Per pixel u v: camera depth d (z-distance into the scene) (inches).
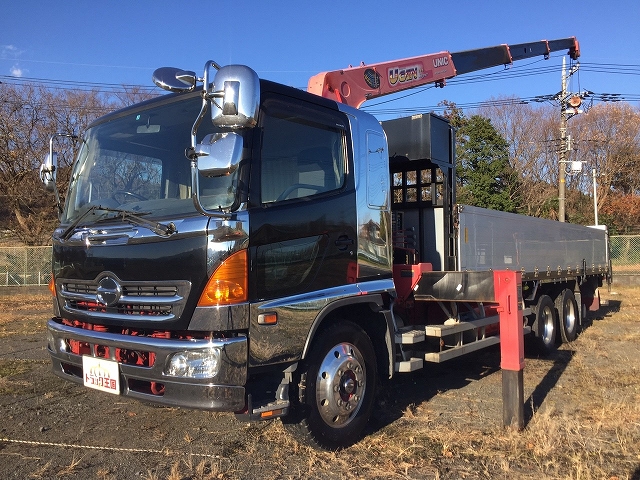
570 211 1604.3
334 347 165.3
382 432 183.8
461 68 340.2
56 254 171.5
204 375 132.6
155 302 140.3
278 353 144.6
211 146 128.7
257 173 145.1
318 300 157.5
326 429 161.5
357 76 263.9
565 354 328.2
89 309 158.9
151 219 147.3
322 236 163.0
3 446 169.6
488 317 249.4
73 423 192.1
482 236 267.0
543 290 348.8
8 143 951.6
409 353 201.9
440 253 248.1
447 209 246.5
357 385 171.2
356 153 182.7
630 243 1009.5
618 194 1702.8
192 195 133.9
